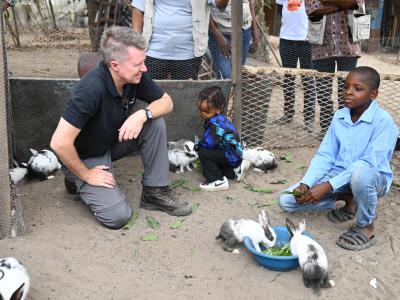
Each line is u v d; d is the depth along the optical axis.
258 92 4.51
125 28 3.04
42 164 3.92
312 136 5.03
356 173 2.99
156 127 3.38
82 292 2.66
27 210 3.50
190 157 4.13
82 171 3.22
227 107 4.46
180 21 4.21
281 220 3.47
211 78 5.09
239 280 2.80
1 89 2.97
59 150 3.08
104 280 2.77
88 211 3.52
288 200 3.42
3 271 2.40
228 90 4.40
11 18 9.72
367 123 3.17
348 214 3.46
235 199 3.77
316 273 2.65
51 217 3.41
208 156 3.89
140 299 2.63
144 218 3.46
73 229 3.27
